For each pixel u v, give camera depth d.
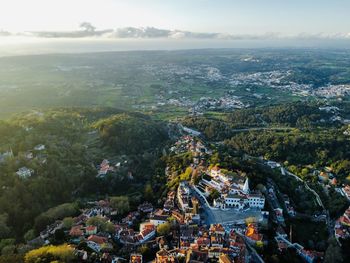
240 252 194.38
